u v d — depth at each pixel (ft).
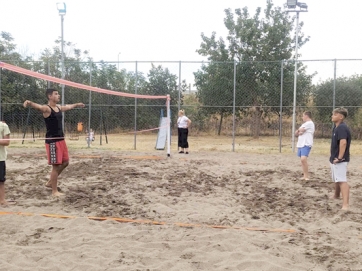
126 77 55.36
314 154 42.88
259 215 18.12
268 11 77.51
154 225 16.28
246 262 12.32
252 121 61.98
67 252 13.07
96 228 15.62
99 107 53.88
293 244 14.23
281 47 75.87
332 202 20.40
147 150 46.06
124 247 13.65
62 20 46.70
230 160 37.06
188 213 18.20
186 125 42.47
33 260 12.49
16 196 20.83
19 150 44.52
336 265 12.32
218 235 14.84
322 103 51.11
